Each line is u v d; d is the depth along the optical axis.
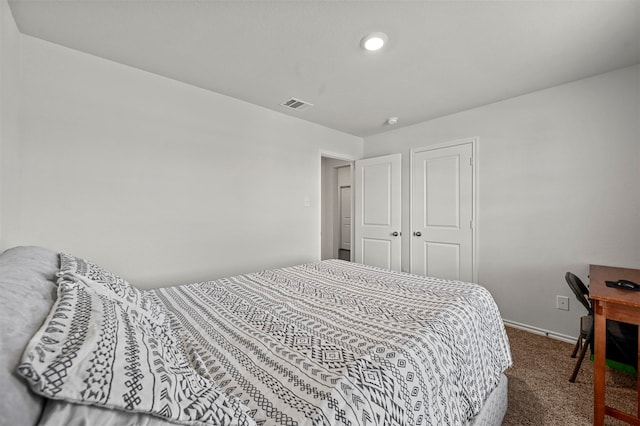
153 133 2.20
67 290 0.75
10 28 1.51
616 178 2.15
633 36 1.72
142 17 1.56
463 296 1.49
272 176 3.01
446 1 1.44
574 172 2.34
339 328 1.15
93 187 1.94
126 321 0.72
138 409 0.48
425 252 3.37
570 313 2.37
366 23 1.61
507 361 1.48
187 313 1.34
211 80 2.32
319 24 1.62
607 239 2.19
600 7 1.47
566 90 2.38
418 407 0.85
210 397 0.61
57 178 1.81
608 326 1.73
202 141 2.47
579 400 1.61
